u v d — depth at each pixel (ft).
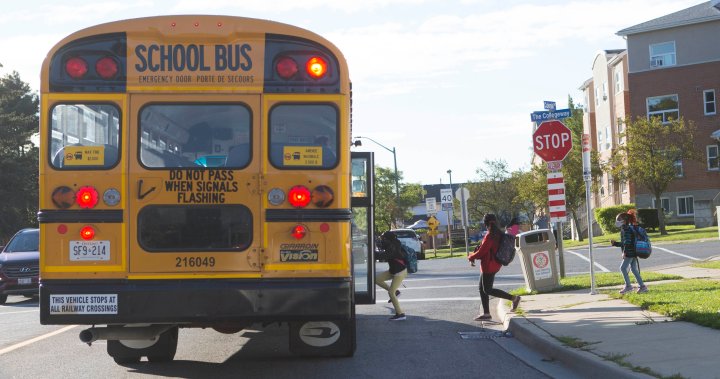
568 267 89.10
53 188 29.32
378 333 45.65
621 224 55.21
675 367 28.60
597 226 185.16
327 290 29.40
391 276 51.42
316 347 35.45
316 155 29.71
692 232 136.15
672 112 173.99
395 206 261.03
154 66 29.58
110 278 29.17
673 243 116.37
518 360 35.83
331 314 29.40
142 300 29.04
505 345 40.29
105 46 29.55
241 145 29.63
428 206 158.40
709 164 170.09
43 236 29.25
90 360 38.04
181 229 29.37
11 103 290.15
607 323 41.22
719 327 36.73
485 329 46.65
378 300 65.21
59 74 29.53
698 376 26.78
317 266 29.53
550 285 61.21
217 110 29.68
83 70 29.50
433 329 47.06
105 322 29.04
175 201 29.45
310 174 29.68
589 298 53.67
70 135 29.53
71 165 29.35
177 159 29.53
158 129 29.50
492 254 49.57
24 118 266.77
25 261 78.13
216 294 29.14
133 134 29.48
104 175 29.35
